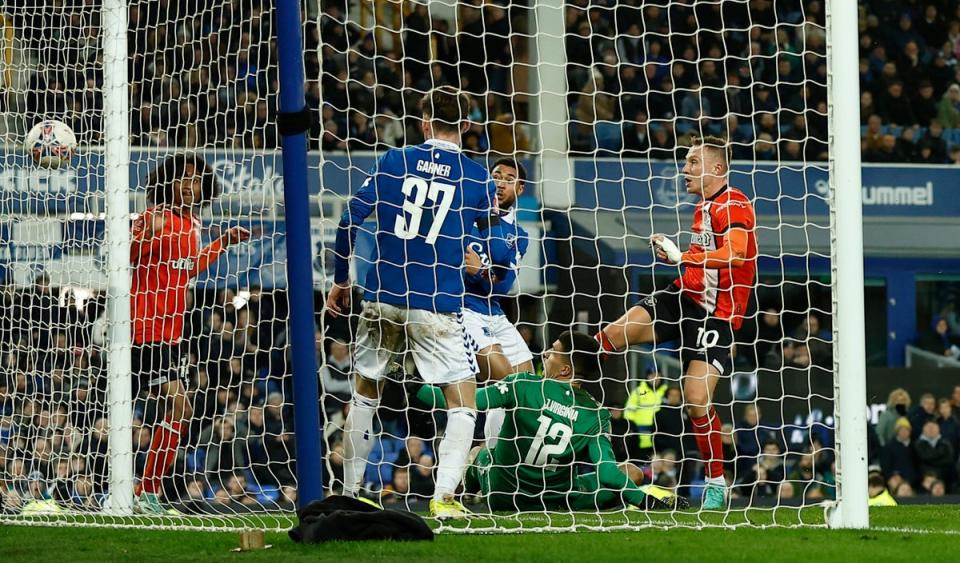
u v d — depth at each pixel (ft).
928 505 57.31
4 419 56.08
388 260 44.68
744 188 103.86
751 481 83.46
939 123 120.16
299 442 37.81
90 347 54.19
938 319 111.75
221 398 69.36
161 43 75.61
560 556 32.09
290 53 37.68
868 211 110.63
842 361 40.11
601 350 53.01
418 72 94.99
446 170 44.96
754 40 107.04
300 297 37.78
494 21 97.60
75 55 62.95
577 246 91.97
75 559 33.58
